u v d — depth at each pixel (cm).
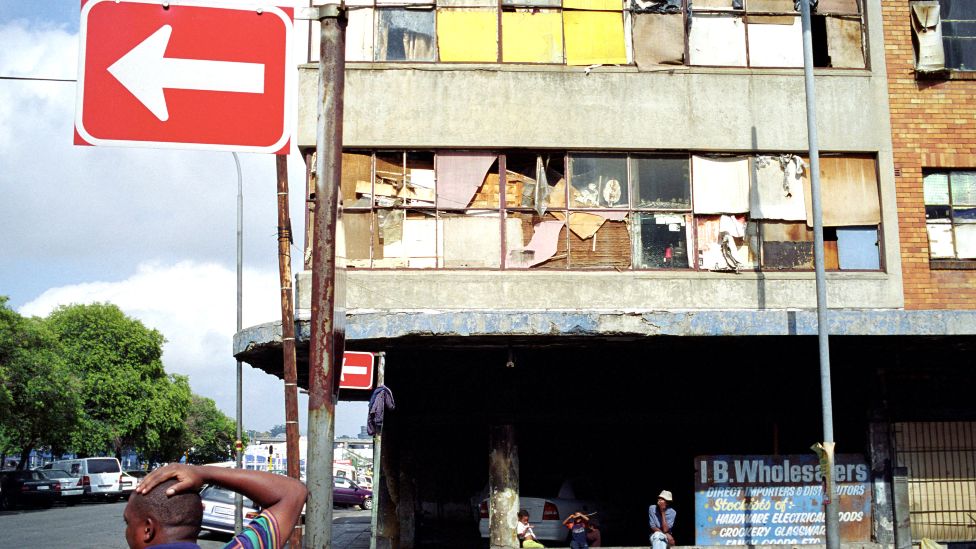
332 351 484
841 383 1409
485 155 1341
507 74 1346
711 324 1241
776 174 1355
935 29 1395
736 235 1341
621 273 1316
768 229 1344
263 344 1291
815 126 1239
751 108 1362
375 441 1074
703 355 1423
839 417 1398
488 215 1329
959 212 1364
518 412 1407
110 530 2125
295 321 1275
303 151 1327
